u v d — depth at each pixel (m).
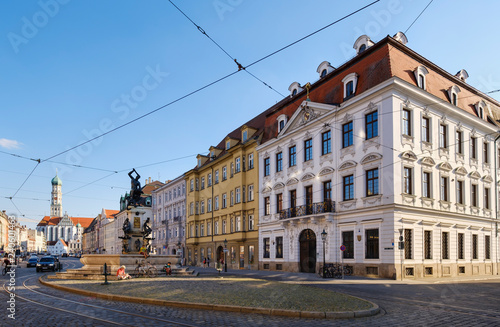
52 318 11.45
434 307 13.60
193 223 56.69
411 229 27.86
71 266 53.91
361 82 30.38
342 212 30.77
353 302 13.45
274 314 11.88
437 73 32.91
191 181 59.19
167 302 13.90
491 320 11.12
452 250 30.97
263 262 40.56
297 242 35.31
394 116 27.52
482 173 35.53
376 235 27.95
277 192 39.16
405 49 30.36
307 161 35.22
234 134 58.12
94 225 163.38
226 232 48.50
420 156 29.14
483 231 34.78
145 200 82.69
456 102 33.00
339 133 31.94
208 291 16.70
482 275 33.03
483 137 36.25
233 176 47.38
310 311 11.69
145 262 29.73
